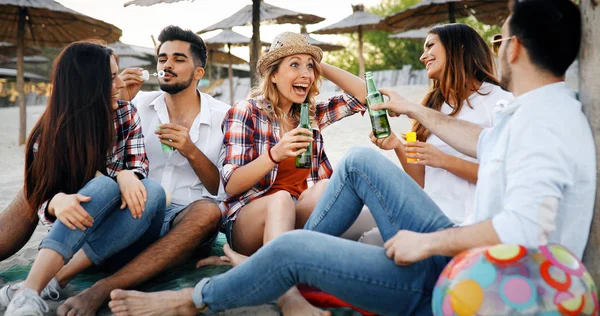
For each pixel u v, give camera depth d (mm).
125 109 2941
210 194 3439
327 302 2402
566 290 1538
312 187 2908
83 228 2408
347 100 3350
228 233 3031
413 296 1939
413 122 3010
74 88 2615
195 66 3488
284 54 2953
